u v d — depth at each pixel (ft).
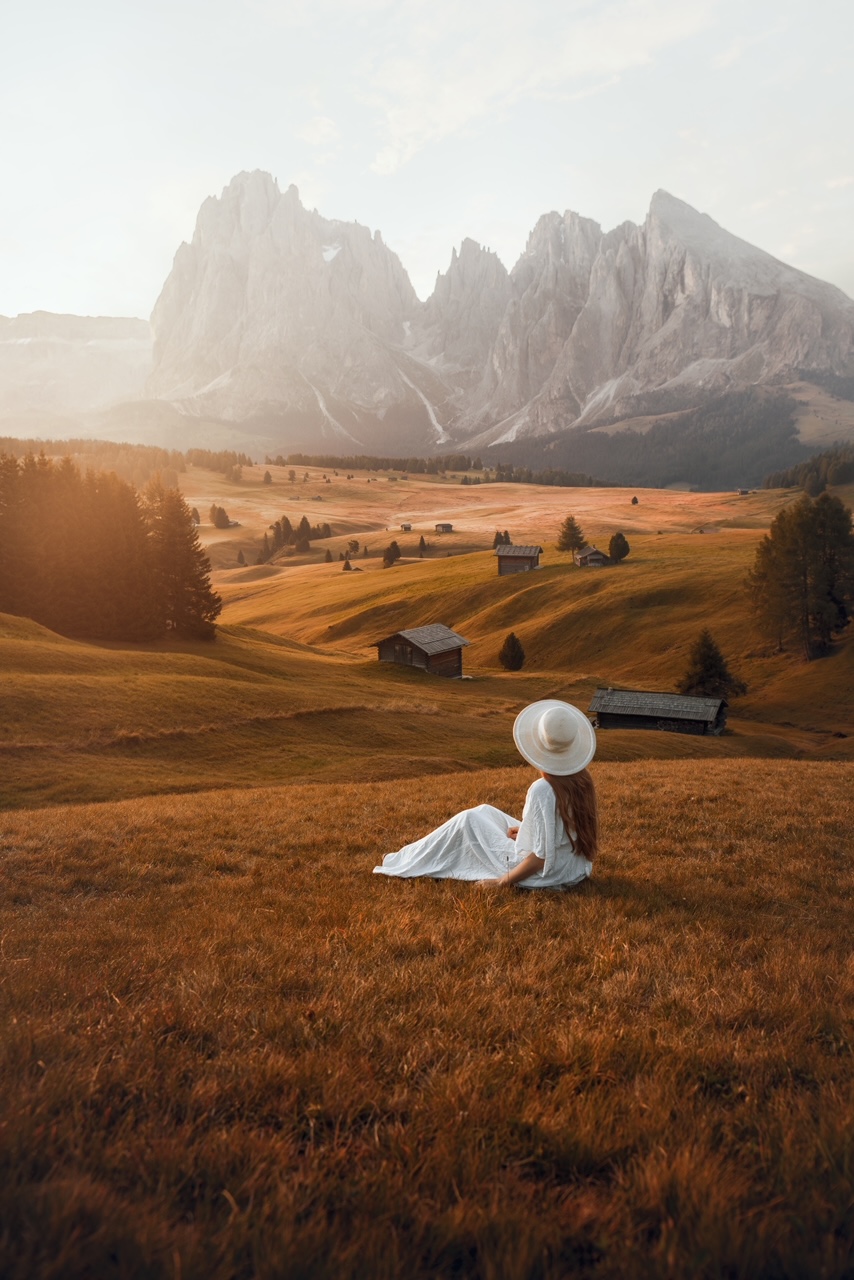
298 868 33.96
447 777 72.54
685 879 29.43
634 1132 10.80
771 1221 8.48
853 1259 8.13
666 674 319.47
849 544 309.83
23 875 34.01
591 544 562.25
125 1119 10.54
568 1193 9.48
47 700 139.85
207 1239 7.93
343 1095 11.87
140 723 139.74
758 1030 14.99
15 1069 11.99
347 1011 15.64
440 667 290.56
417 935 21.50
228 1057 13.25
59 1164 9.11
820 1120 10.93
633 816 44.27
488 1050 14.05
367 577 565.12
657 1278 7.78
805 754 205.16
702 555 464.65
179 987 16.94
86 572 260.01
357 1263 7.79
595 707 240.12
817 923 24.50
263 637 337.52
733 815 43.86
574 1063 13.17
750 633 337.31
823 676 293.43
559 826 26.25
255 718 152.46
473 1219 8.56
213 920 24.54
